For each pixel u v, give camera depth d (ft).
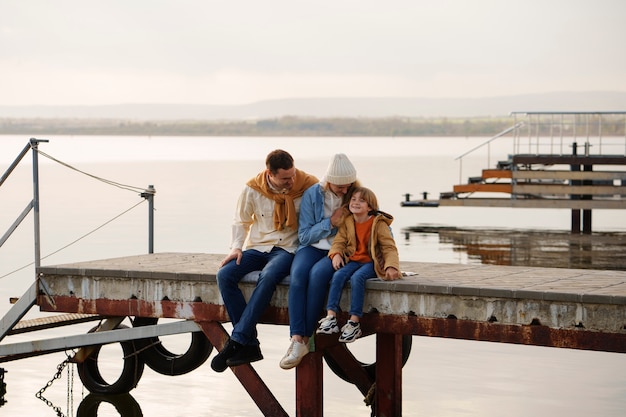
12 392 33.76
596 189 78.33
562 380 34.17
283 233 26.71
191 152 367.25
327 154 339.98
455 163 241.55
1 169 206.59
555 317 23.50
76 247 71.41
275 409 26.68
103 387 33.53
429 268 28.60
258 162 249.96
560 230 85.30
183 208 106.01
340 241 25.66
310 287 25.32
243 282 26.71
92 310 28.60
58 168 213.05
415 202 81.66
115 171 195.83
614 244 72.95
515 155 79.97
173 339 40.45
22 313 29.50
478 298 24.25
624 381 34.06
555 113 79.97
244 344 26.04
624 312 22.80
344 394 32.71
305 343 25.41
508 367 36.04
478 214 104.58
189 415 30.94
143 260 30.81
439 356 37.76
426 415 30.19
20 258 65.21
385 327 25.29
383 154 344.90
